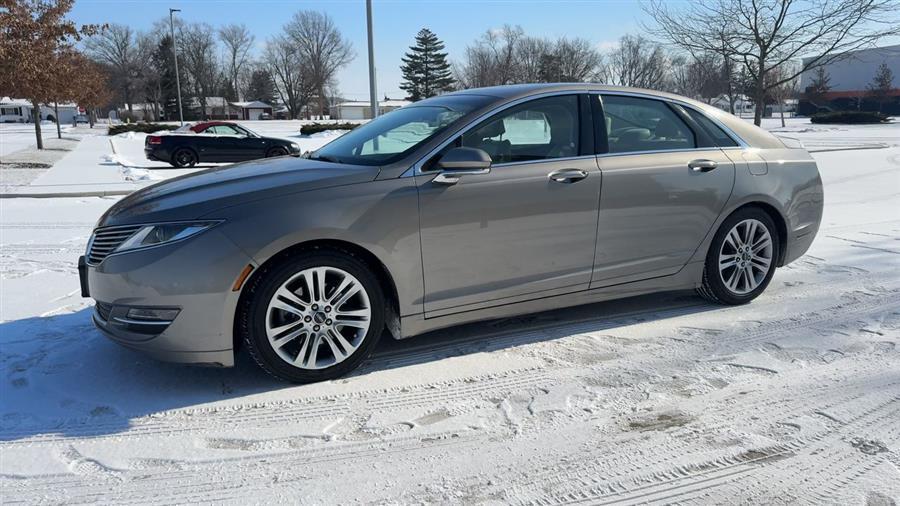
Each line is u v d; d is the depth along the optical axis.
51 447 2.99
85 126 74.81
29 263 6.49
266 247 3.31
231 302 3.31
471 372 3.77
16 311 4.86
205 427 3.17
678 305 4.93
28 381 3.65
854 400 3.37
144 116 95.06
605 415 3.26
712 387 3.54
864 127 44.41
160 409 3.35
